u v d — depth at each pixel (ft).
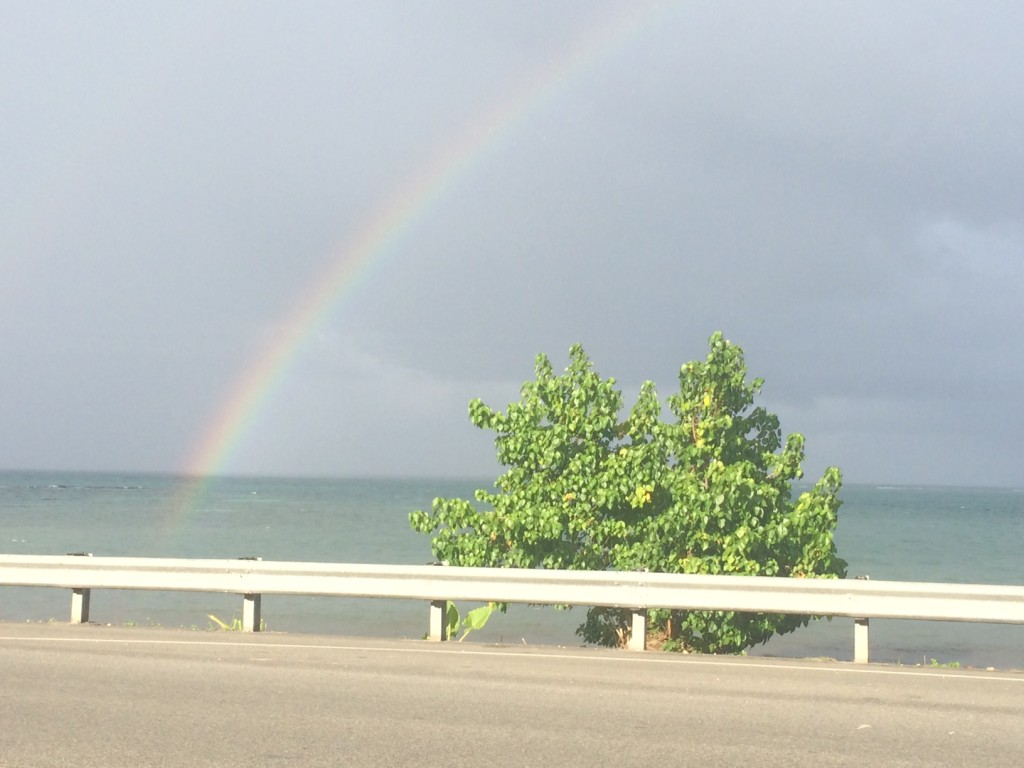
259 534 158.30
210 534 156.87
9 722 22.67
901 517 306.55
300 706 24.72
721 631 41.83
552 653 34.60
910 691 28.55
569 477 47.70
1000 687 29.48
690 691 27.84
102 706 24.43
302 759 19.79
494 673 30.12
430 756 20.18
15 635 36.78
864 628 35.50
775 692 27.96
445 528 48.67
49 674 28.66
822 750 21.36
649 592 36.65
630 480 46.50
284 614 68.08
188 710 24.08
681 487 45.50
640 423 48.83
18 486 497.87
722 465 46.09
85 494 374.43
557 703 25.72
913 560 132.77
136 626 40.52
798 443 48.21
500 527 46.96
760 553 45.01
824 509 44.96
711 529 45.39
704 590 36.27
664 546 45.93
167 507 267.39
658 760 20.25
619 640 45.37
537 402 49.39
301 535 156.76
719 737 22.34
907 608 34.60
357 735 21.84
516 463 49.62
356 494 453.58
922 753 21.27
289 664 30.99
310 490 542.57
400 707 24.82
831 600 35.24
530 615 68.69
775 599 35.68
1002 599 33.81
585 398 48.11
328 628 62.34
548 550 47.26
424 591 38.22
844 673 31.60
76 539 139.33
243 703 24.97
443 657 33.09
